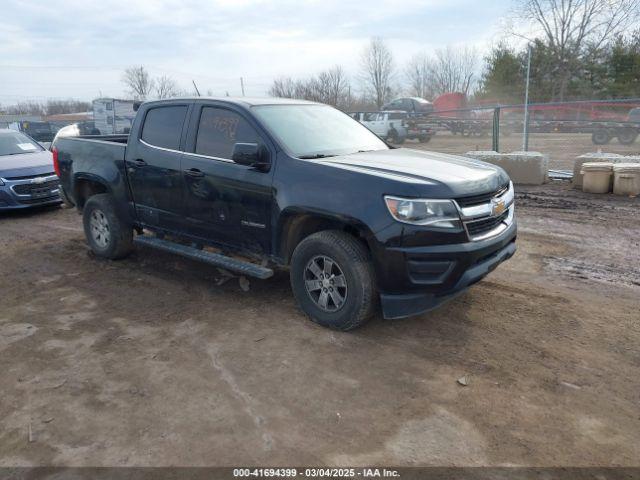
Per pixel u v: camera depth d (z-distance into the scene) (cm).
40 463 276
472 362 370
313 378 354
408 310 385
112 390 344
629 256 603
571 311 451
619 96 3759
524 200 942
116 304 491
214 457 278
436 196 367
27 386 351
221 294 509
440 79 6084
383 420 307
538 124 2056
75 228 825
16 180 920
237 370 366
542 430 295
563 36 3956
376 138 544
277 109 488
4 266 622
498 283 521
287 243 441
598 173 967
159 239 570
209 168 473
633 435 291
